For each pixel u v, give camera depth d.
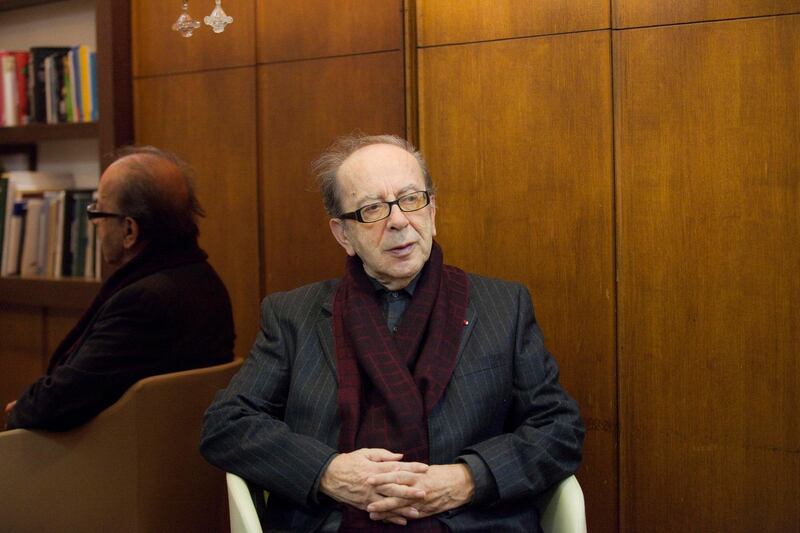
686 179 2.19
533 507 1.83
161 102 3.06
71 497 2.23
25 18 3.80
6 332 3.60
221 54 2.92
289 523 1.80
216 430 1.85
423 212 1.88
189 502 2.34
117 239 2.44
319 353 1.91
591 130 2.29
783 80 2.06
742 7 2.10
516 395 1.88
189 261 2.46
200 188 3.00
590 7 2.27
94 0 3.54
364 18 2.62
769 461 2.13
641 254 2.25
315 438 1.82
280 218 2.84
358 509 1.71
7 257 3.54
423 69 2.52
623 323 2.28
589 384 2.34
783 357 2.10
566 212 2.34
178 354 2.34
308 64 2.75
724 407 2.18
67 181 3.70
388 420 1.78
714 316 2.17
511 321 1.90
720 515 2.20
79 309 3.28
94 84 3.30
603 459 2.33
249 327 2.94
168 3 3.02
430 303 1.89
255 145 2.87
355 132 2.67
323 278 2.77
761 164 2.10
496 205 2.43
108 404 2.25
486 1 2.41
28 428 2.22
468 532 1.70
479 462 1.71
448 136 2.49
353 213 1.88
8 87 3.59
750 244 2.12
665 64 2.19
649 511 2.28
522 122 2.38
